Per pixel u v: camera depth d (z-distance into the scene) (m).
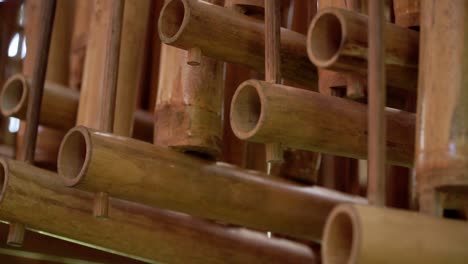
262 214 2.50
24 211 2.41
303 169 2.91
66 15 3.43
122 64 2.88
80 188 2.25
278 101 2.05
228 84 3.03
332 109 2.14
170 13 2.26
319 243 3.03
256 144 3.10
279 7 2.16
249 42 2.29
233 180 2.44
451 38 1.86
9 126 3.58
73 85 3.31
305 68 2.39
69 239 2.53
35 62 2.59
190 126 2.35
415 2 2.11
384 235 1.62
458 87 1.83
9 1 3.83
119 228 2.55
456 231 1.70
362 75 1.99
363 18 1.92
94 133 2.22
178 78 2.39
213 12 2.24
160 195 2.34
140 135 3.44
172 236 2.65
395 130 2.24
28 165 2.46
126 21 2.90
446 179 1.79
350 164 3.26
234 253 2.79
